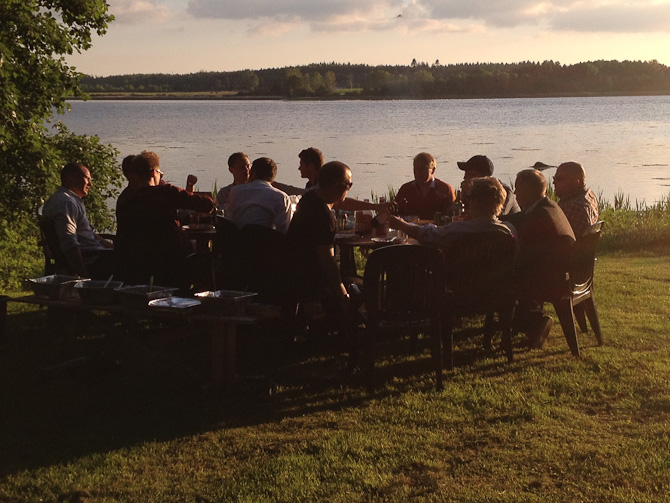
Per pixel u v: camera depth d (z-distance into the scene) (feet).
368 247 19.02
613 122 247.91
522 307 19.92
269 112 406.41
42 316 22.54
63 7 37.09
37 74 35.86
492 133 191.21
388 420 14.40
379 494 11.47
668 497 11.14
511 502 11.15
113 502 11.30
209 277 20.54
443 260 15.92
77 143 43.60
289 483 11.80
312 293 18.01
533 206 18.35
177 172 98.78
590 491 11.40
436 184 23.97
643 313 22.34
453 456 12.77
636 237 36.65
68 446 13.29
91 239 20.71
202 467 12.48
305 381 16.71
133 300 15.26
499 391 15.80
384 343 19.70
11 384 16.47
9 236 33.71
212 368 15.78
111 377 16.94
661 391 15.51
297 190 25.14
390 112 379.14
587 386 15.92
